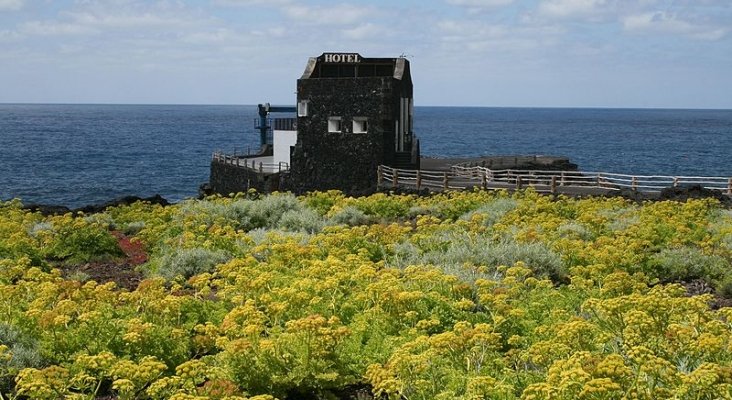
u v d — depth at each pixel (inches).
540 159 2492.6
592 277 603.2
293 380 392.8
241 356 394.9
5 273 633.6
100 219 1066.1
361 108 1808.6
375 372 361.1
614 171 3454.7
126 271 758.5
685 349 375.6
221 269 610.2
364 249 705.6
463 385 362.0
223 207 1057.5
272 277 563.5
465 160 2517.2
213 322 492.7
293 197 1193.4
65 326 441.1
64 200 2501.2
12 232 850.1
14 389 388.8
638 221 899.4
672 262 684.1
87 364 371.9
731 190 1414.9
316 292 521.0
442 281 538.3
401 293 471.5
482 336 390.0
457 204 1141.1
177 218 1008.2
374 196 1191.6
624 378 324.5
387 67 2030.0
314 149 1867.6
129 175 3260.3
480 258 682.8
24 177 3093.0
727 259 713.6
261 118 2891.2
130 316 475.5
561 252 700.0
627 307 409.7
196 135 6835.6
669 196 1293.1
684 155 4534.9
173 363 422.0
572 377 302.5
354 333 453.4
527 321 475.8
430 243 770.8
